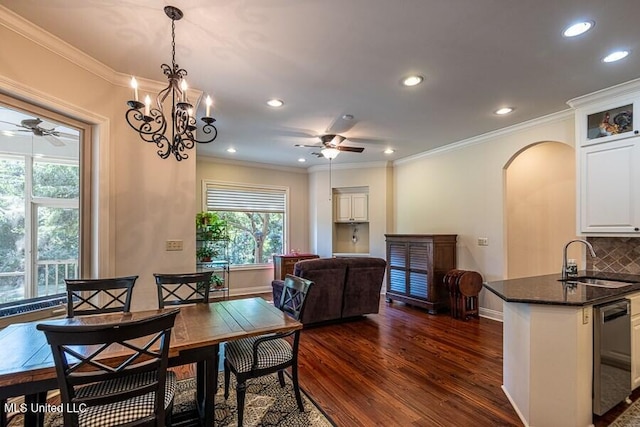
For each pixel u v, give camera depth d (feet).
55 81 8.01
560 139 12.89
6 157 8.37
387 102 11.72
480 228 16.31
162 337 5.08
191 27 7.29
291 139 16.74
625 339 8.04
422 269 17.10
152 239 10.25
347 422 7.41
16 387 4.80
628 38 7.70
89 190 9.26
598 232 10.76
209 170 21.03
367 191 23.26
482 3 6.46
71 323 6.85
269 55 8.50
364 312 15.46
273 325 6.87
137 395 4.92
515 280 10.23
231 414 7.75
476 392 8.73
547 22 7.09
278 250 23.75
